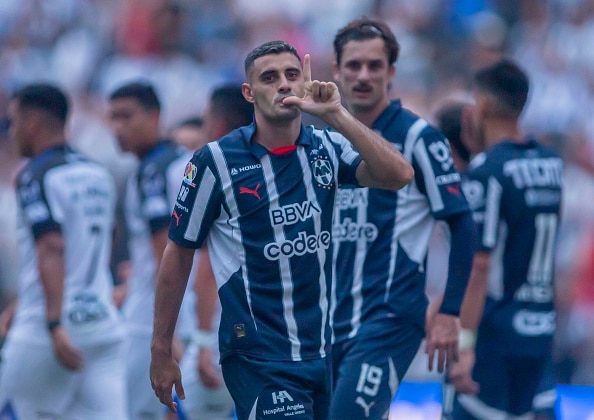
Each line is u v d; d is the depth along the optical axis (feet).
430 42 153.17
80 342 71.56
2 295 119.75
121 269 85.10
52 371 70.33
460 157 77.71
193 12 163.63
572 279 113.91
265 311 49.47
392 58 62.03
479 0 156.66
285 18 164.14
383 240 60.34
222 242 49.93
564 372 109.60
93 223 72.08
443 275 113.91
